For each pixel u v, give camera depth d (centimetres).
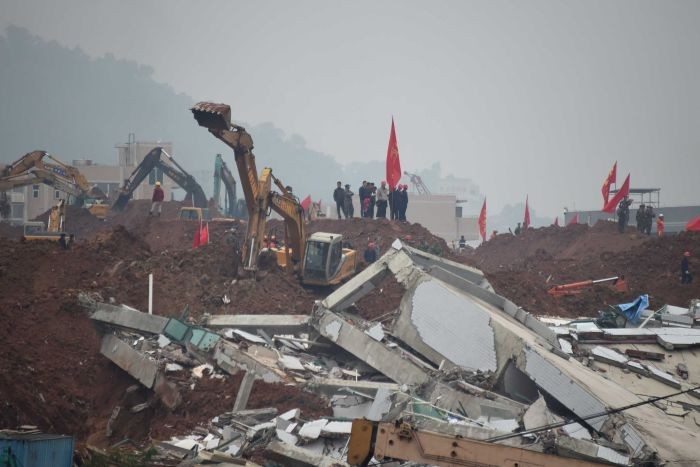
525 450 5841
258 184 15450
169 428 9856
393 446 5888
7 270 13550
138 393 10712
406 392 9688
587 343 11756
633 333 11788
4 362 10338
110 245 15412
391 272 11881
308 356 11781
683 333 11756
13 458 6981
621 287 17788
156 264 14912
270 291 15038
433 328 11162
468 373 10381
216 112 14050
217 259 15638
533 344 10269
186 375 10794
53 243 15962
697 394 10231
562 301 16900
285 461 7956
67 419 10038
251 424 9350
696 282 18825
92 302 11988
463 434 7612
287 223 16350
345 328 11544
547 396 9662
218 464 7594
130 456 8106
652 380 10638
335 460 7844
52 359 10969
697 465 7781
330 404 9944
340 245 16238
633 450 8075
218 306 14225
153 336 11638
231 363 10906
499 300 12275
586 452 7512
